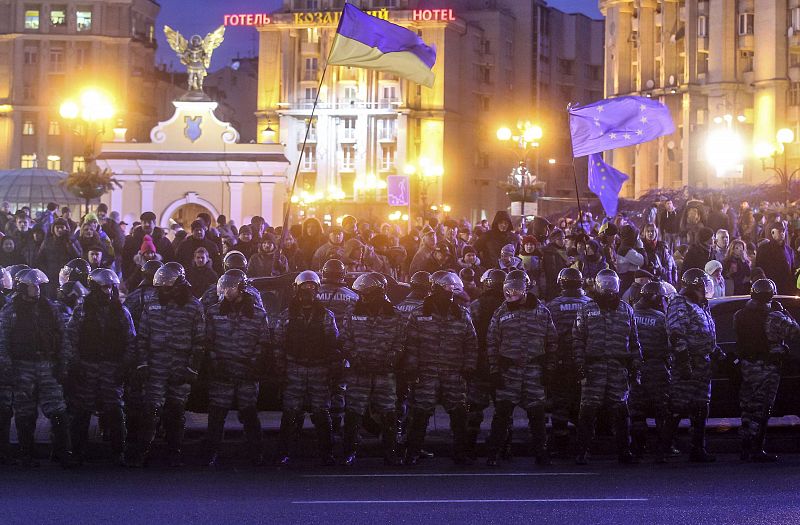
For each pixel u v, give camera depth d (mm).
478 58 101688
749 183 68938
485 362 13438
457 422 13008
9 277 13023
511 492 10641
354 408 12906
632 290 14852
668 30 73000
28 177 57188
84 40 91000
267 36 95438
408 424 13938
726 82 69375
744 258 21016
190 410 14180
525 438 14602
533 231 18594
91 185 34188
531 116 106500
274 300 15047
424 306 12961
